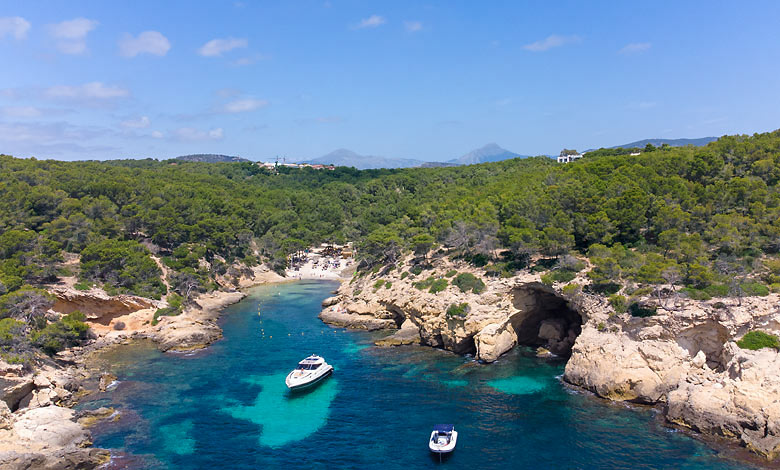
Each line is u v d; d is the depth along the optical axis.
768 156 81.12
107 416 51.59
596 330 57.97
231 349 76.00
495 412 51.38
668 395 49.88
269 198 185.75
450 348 72.12
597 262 61.38
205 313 97.75
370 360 69.38
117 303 85.00
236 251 141.25
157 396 57.31
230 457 43.72
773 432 41.50
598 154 144.88
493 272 74.69
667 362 52.31
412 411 52.41
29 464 39.38
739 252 61.75
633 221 69.44
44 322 68.62
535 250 71.31
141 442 46.31
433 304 73.88
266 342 79.69
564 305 73.88
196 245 121.50
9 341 57.28
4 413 45.19
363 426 49.31
